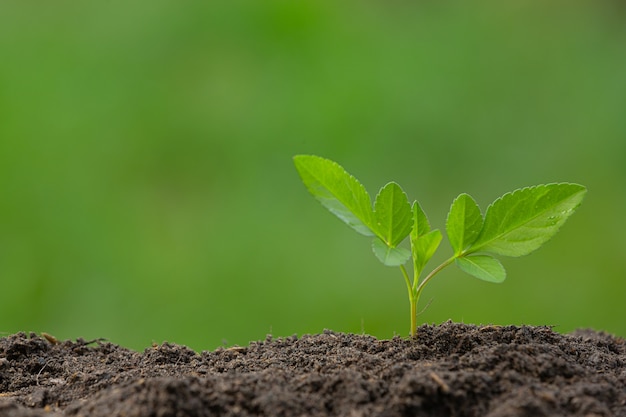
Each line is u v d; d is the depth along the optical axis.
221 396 0.79
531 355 0.82
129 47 2.26
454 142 2.14
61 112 2.09
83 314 1.74
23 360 0.87
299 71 2.26
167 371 0.84
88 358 0.88
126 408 0.78
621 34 2.38
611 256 1.81
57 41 2.24
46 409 0.81
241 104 2.16
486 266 0.84
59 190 1.94
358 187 0.84
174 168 2.03
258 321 1.72
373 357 0.83
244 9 2.34
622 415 0.79
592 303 1.70
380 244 0.83
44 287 1.79
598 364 0.83
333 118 2.14
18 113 2.06
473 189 2.04
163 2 2.33
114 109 2.11
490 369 0.81
